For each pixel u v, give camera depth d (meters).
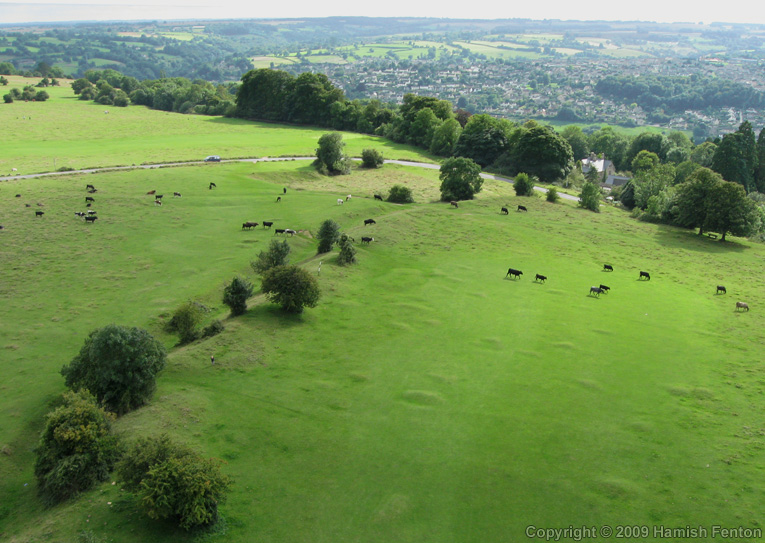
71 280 67.88
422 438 40.84
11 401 45.09
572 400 46.44
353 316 61.09
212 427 40.78
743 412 44.81
